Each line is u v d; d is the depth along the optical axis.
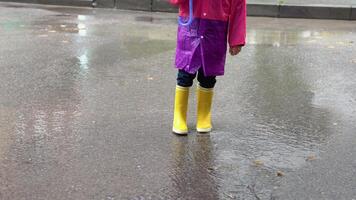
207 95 3.62
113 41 6.30
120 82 4.69
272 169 3.15
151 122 3.80
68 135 3.53
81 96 4.29
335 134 3.67
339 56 5.93
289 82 4.86
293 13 8.83
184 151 3.35
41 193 2.83
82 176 3.01
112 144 3.42
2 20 7.49
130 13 8.74
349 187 2.97
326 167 3.19
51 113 3.90
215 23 3.46
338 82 4.90
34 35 6.48
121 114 3.93
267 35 7.14
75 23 7.47
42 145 3.37
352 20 8.78
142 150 3.35
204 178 3.04
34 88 4.45
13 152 3.26
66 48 5.85
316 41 6.78
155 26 7.45
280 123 3.86
